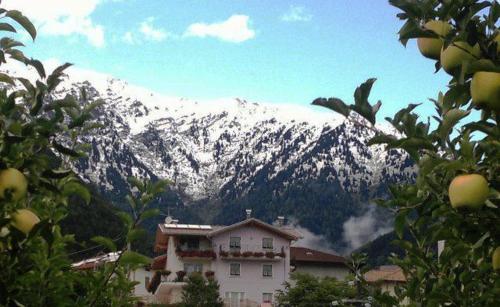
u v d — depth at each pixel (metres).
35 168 4.02
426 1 3.45
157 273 67.25
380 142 3.68
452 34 3.23
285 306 52.41
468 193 3.27
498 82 3.12
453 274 4.86
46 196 5.67
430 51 3.46
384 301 5.47
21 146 4.05
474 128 3.55
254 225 69.56
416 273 5.48
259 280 69.06
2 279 4.32
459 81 3.24
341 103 3.52
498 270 3.67
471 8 3.26
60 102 4.41
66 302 5.59
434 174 3.69
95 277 5.84
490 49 3.25
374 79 3.47
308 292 50.88
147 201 5.62
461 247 4.20
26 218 3.97
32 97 4.12
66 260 5.63
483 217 3.62
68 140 5.54
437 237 4.25
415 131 3.68
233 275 68.69
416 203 3.97
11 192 3.67
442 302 4.74
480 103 3.18
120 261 5.66
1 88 4.36
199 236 69.44
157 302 63.44
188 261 68.81
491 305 4.47
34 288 5.45
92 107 5.48
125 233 5.63
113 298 6.66
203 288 60.97
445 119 3.57
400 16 3.58
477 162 3.51
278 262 69.69
